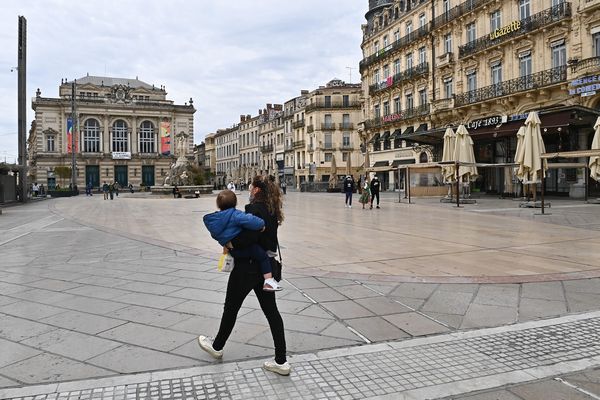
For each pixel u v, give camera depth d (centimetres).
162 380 349
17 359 391
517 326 459
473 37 3403
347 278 666
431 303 539
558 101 2620
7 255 938
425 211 1897
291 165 7731
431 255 848
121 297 586
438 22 3712
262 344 420
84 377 356
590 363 373
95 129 7662
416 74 4006
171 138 8100
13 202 3172
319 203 2644
